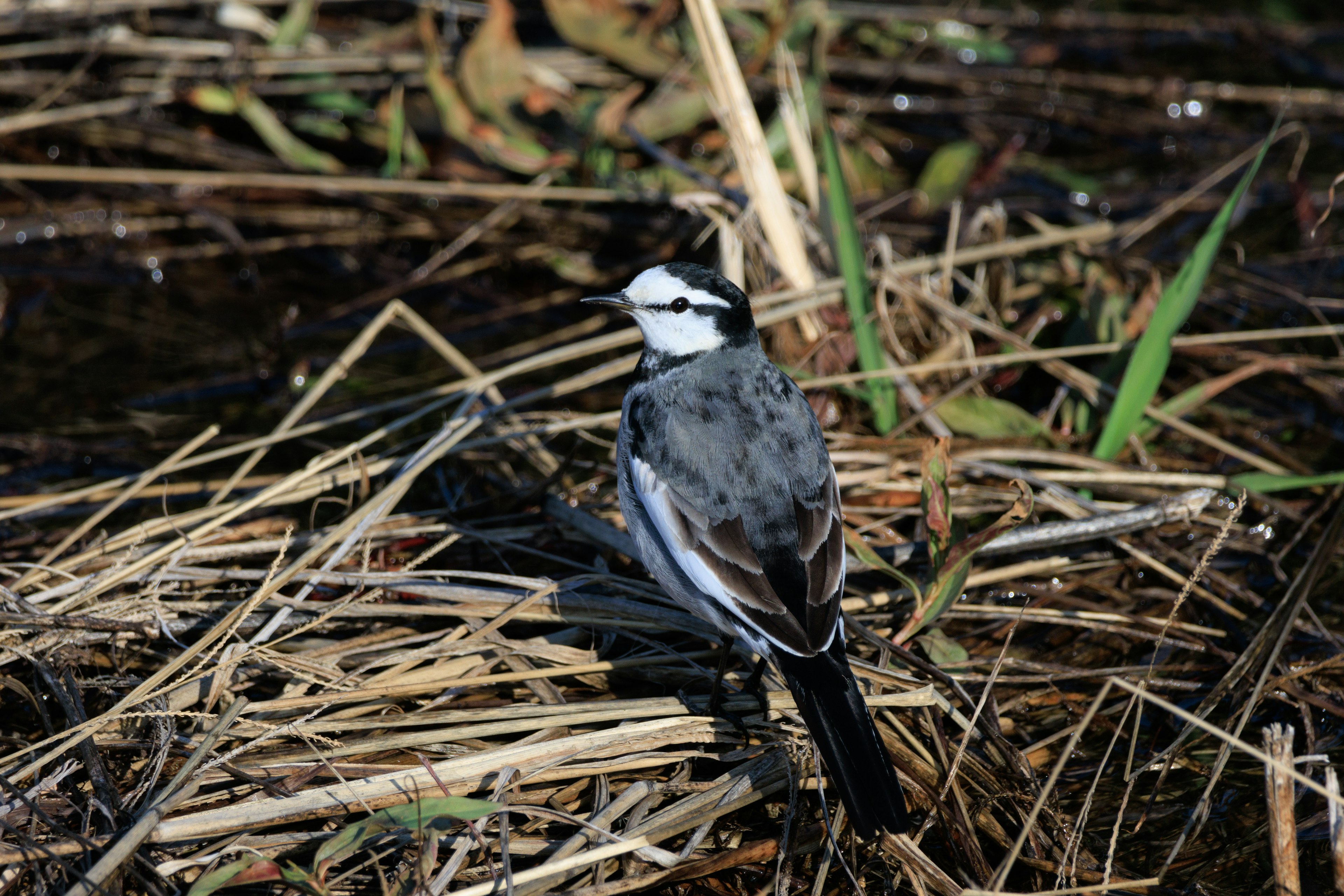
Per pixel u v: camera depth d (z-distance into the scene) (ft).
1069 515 33.24
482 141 47.24
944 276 40.16
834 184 34.99
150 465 36.29
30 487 35.14
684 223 46.26
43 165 48.65
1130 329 38.29
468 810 21.67
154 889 21.20
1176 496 32.65
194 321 44.14
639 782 24.36
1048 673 28.86
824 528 24.57
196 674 26.53
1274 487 32.76
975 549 26.94
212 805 23.56
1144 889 22.97
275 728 24.54
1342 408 38.58
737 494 24.67
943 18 56.95
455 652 27.50
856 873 23.52
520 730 25.50
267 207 48.62
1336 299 43.65
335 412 39.11
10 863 21.53
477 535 31.53
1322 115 54.95
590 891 21.99
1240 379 38.78
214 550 30.12
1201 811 23.85
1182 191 51.31
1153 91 55.93
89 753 24.00
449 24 51.44
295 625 28.86
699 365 26.99
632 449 26.16
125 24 51.83
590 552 32.65
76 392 39.70
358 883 22.39
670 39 50.24
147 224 47.09
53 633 27.09
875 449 35.09
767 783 24.59
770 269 40.11
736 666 28.63
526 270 47.34
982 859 23.07
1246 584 32.12
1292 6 63.36
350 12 56.59
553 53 51.75
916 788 24.73
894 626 29.73
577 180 48.11
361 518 30.07
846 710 22.03
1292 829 21.47
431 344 40.88
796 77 43.60
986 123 55.67
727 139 47.85
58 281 45.55
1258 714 27.68
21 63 51.49
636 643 29.43
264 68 49.08
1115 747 27.09
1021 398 40.55
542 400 39.78
